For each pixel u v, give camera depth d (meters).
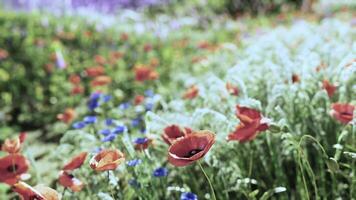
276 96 2.12
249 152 2.23
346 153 1.77
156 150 2.38
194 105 2.88
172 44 6.77
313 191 2.18
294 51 3.93
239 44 5.83
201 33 8.16
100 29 7.36
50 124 4.21
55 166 3.00
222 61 4.64
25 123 4.33
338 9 9.05
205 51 5.98
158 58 5.87
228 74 2.68
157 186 2.17
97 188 2.13
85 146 2.53
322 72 2.55
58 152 2.57
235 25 8.38
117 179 2.02
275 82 2.47
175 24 8.27
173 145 1.54
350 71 2.04
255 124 1.71
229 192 2.21
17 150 1.91
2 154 3.34
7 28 7.01
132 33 7.44
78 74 5.27
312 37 3.91
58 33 6.73
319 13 9.02
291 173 2.30
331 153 2.20
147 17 9.73
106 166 1.54
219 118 2.09
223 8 10.95
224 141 2.16
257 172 2.22
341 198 2.04
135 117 3.31
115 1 9.80
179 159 1.43
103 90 4.55
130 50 6.27
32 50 5.85
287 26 7.46
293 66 2.59
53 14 8.73
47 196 1.57
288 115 2.30
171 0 10.81
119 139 2.31
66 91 4.79
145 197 1.98
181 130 1.91
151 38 7.08
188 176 2.23
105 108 3.66
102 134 2.39
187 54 6.24
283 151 2.18
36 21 7.54
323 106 2.35
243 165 2.17
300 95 2.23
